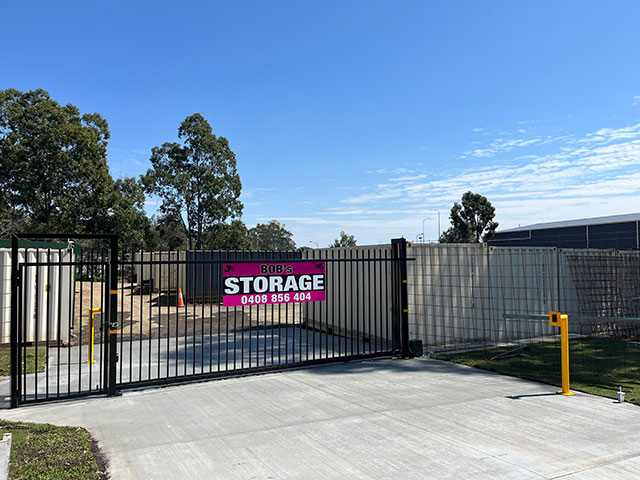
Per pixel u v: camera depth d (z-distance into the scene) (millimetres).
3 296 11578
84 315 17156
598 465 4543
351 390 7641
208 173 46062
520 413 6234
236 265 8688
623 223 35562
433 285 11602
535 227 42781
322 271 9602
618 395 6742
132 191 49062
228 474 4477
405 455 4867
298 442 5301
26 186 35750
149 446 5242
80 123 39844
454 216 52938
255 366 9461
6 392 7711
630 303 14242
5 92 37062
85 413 6562
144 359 10398
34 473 4375
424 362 9930
